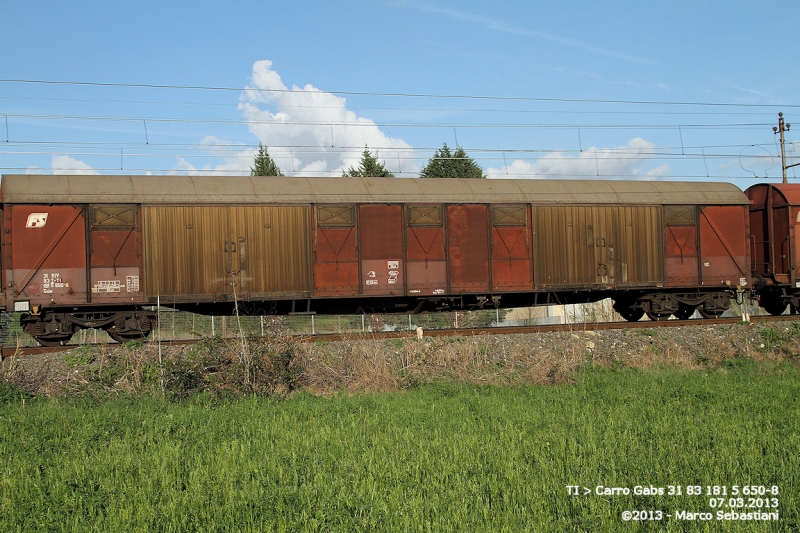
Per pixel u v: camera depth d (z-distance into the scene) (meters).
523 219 19.38
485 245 19.08
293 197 17.77
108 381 12.43
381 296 18.28
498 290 19.11
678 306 21.20
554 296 20.17
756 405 11.36
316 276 17.83
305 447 8.83
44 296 16.00
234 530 6.29
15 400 11.59
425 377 13.80
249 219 17.42
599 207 19.97
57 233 16.14
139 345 13.74
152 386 12.27
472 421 10.24
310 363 13.66
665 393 12.54
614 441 8.95
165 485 7.43
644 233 20.33
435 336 16.20
